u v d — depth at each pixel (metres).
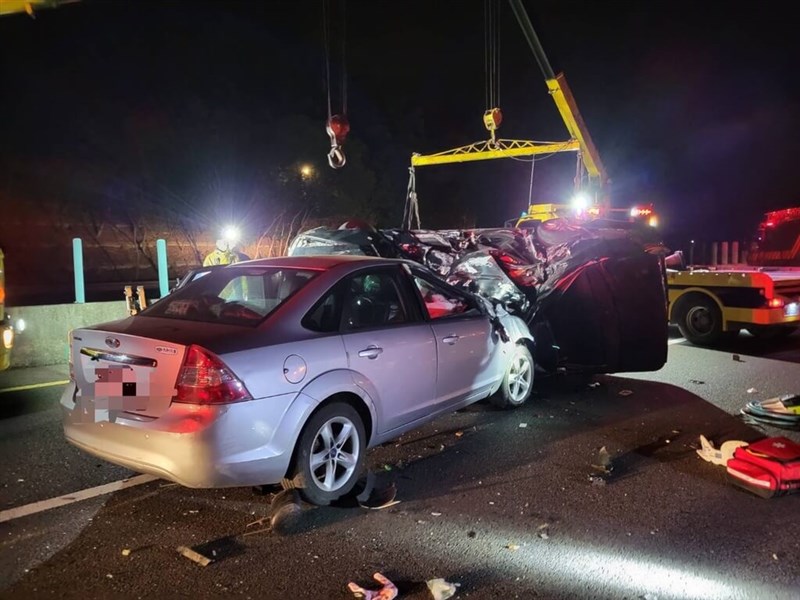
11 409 6.49
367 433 4.50
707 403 6.64
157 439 3.58
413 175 17.88
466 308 5.76
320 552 3.57
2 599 3.09
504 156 16.70
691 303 10.20
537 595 3.15
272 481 3.85
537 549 3.60
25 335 8.77
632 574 3.33
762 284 9.32
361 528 3.86
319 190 29.20
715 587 3.21
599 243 6.97
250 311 4.34
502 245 7.39
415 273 5.21
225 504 4.18
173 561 3.46
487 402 6.58
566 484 4.52
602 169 16.83
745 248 28.17
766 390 7.18
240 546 3.63
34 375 8.20
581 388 7.30
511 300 7.18
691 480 4.59
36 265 24.05
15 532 3.78
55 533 3.78
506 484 4.53
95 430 3.89
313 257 4.92
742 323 9.59
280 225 28.06
